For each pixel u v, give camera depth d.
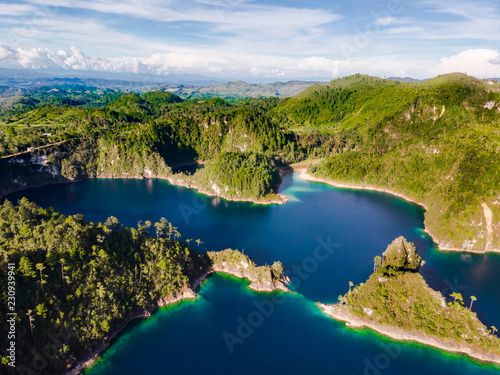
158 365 99.94
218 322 117.19
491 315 123.38
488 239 169.00
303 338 111.19
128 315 115.19
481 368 100.81
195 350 105.62
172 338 110.12
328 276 146.00
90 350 100.19
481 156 199.50
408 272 128.38
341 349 106.75
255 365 100.38
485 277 146.88
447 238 173.12
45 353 91.19
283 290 134.50
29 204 143.25
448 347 106.12
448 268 154.00
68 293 104.56
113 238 128.38
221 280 141.75
